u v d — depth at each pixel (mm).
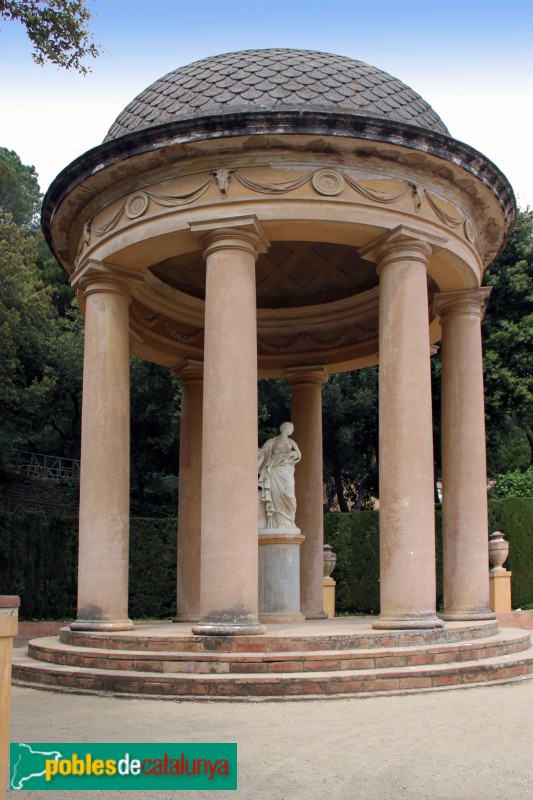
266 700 12266
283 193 15688
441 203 17062
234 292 15375
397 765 8516
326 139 15664
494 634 16703
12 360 37156
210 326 15391
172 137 15688
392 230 16109
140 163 16328
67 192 17344
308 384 23812
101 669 13812
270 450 19594
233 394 14961
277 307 23672
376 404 45281
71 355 46344
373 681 12852
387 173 16312
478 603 18188
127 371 17688
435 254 17156
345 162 16078
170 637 14086
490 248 20359
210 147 15781
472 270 18328
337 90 16953
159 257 17297
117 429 17016
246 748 9227
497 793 7531
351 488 51375
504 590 26891
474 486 18672
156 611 33469
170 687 12742
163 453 45406
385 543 15289
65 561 32375
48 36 16781
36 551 31375
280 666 13078
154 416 43625
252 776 8156
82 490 16797
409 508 15180
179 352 23094
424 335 15977
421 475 15352
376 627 14961
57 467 53594
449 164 16594
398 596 14938
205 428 15109
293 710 11547
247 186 15727
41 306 39438
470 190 17594
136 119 17484
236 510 14547
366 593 34062
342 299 23109
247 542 14523
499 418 41875
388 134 15789
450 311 19547
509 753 9008
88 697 12984
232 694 12508
